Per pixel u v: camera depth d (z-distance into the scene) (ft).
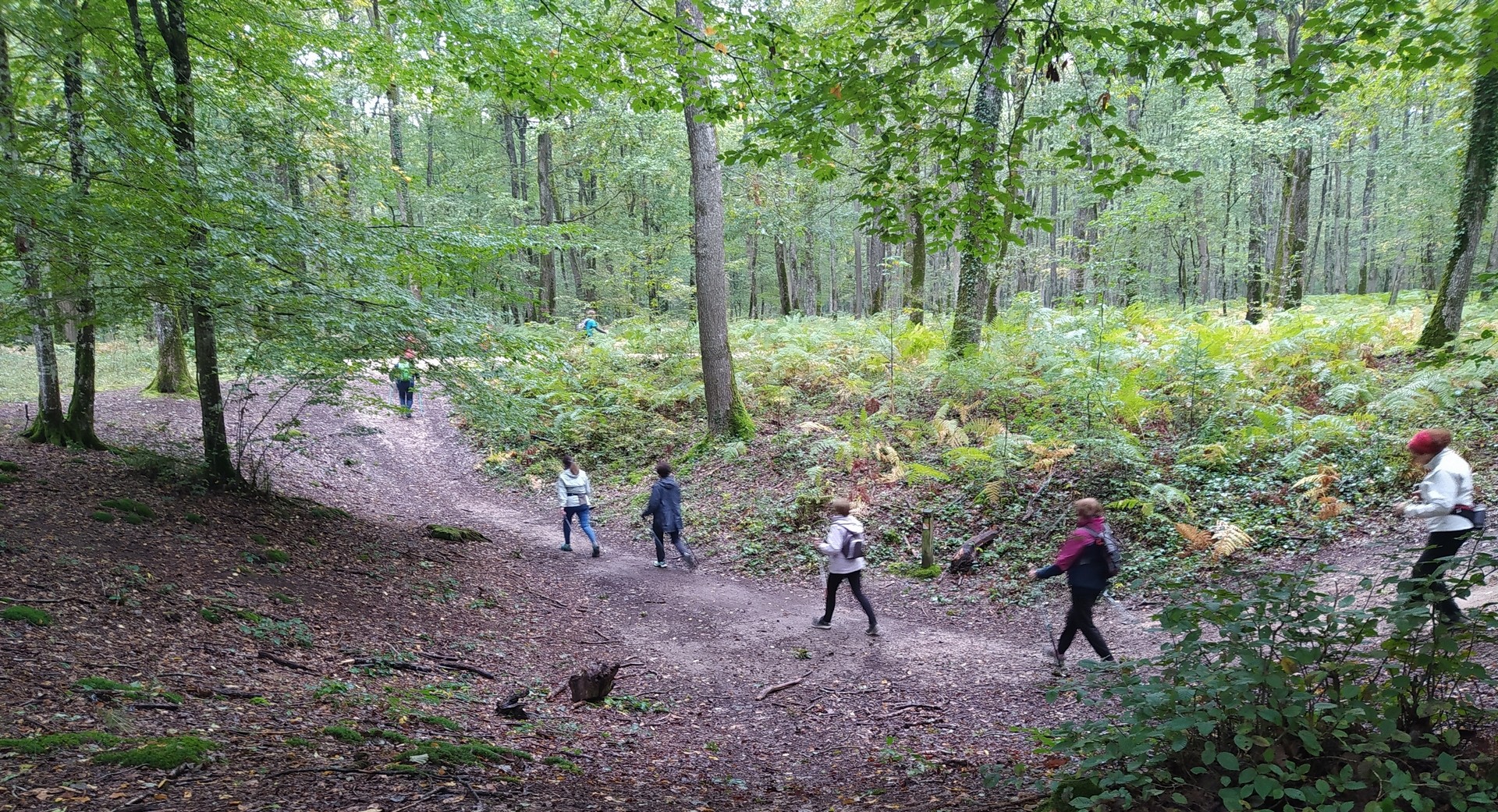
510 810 10.66
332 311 25.63
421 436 56.70
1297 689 9.27
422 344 27.91
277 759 11.05
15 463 25.98
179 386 49.60
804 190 65.05
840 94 14.73
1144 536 28.91
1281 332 41.88
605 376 57.21
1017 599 27.32
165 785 9.46
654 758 15.42
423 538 33.65
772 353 55.72
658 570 33.42
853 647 24.45
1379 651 9.66
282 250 23.70
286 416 51.44
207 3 27.25
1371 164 92.63
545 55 22.93
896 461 37.22
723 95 19.45
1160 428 35.76
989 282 52.49
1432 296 66.39
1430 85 38.04
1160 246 70.33
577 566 33.71
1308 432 30.30
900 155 16.98
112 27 22.50
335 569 25.71
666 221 95.91
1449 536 15.70
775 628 26.40
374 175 36.78
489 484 48.73
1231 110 54.03
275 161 27.48
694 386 52.60
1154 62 14.71
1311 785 8.91
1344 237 130.00
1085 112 14.46
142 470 28.71
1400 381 32.65
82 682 12.52
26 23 17.15
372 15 43.50
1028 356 42.60
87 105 19.56
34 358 57.16
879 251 81.66
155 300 23.93
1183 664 10.04
